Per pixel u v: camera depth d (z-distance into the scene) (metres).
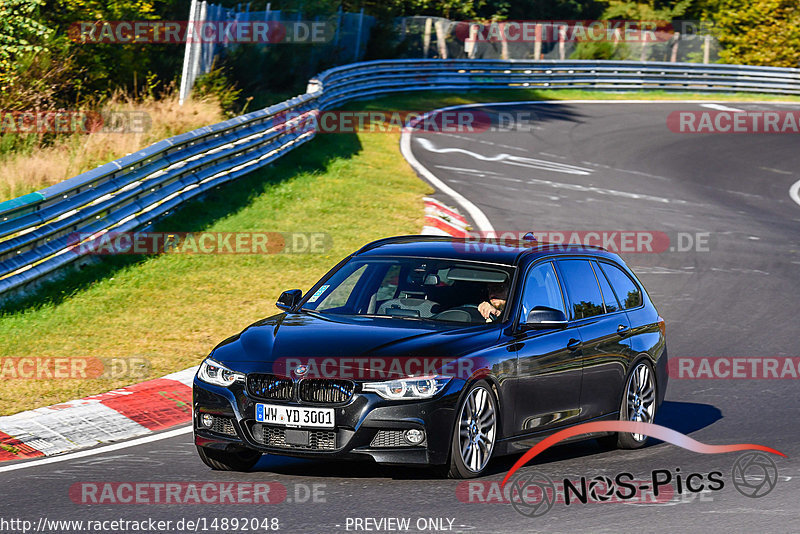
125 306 42.19
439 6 147.25
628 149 96.94
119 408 30.70
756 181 87.38
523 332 25.84
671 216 71.12
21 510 21.75
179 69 79.75
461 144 91.31
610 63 134.50
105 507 21.88
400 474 24.67
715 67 140.12
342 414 22.80
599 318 28.83
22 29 67.62
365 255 28.62
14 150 59.78
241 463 25.14
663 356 30.92
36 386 32.56
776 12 151.88
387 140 88.25
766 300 51.44
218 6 82.62
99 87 73.31
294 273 48.91
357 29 118.00
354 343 23.92
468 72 124.69
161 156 53.28
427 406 22.89
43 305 41.19
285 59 96.81
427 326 25.30
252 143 65.38
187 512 21.45
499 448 24.88
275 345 24.20
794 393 36.12
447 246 28.73
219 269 48.38
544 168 84.44
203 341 38.41
